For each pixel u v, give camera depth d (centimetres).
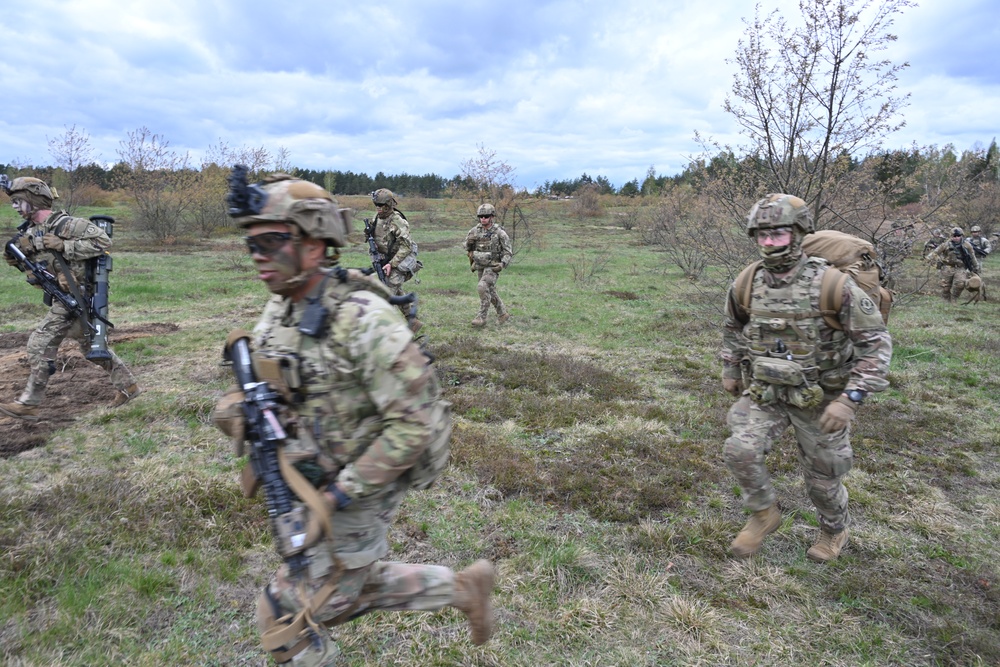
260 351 203
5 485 399
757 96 786
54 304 520
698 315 1023
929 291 1432
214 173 2727
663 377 712
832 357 316
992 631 297
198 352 759
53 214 508
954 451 512
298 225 190
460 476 438
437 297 1229
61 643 271
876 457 496
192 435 495
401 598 223
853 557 356
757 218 313
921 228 891
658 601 313
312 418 200
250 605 302
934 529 388
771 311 319
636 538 368
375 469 191
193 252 2084
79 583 305
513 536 368
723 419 564
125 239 2462
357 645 276
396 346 189
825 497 338
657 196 3544
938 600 318
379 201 729
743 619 304
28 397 507
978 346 869
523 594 316
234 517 368
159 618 291
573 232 3117
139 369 682
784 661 277
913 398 649
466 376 687
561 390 650
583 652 279
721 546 362
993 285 1612
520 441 512
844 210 816
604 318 1044
